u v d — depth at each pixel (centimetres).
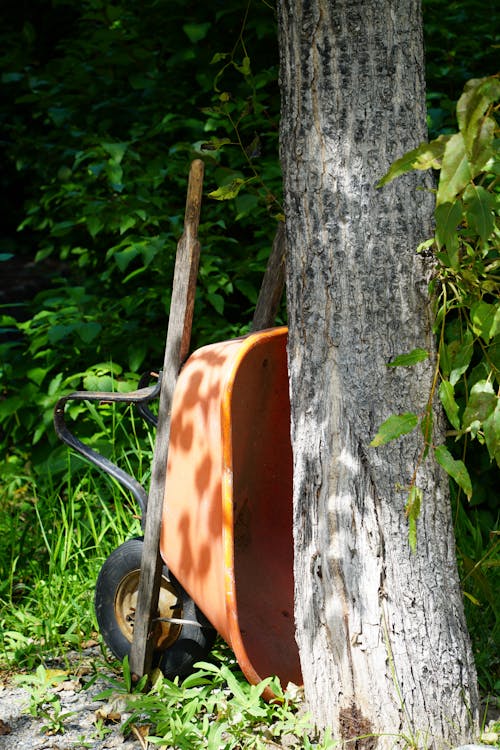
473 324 256
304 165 271
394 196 265
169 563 312
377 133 264
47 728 303
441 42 577
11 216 991
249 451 327
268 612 327
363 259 266
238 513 333
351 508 271
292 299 281
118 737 297
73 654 364
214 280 521
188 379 303
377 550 270
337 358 271
